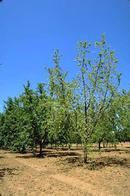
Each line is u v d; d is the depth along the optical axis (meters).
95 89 31.27
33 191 18.75
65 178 23.52
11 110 56.25
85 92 31.25
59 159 38.28
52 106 32.56
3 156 46.25
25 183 21.61
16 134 50.66
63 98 32.22
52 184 21.00
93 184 20.67
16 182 22.09
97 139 34.47
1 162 36.72
